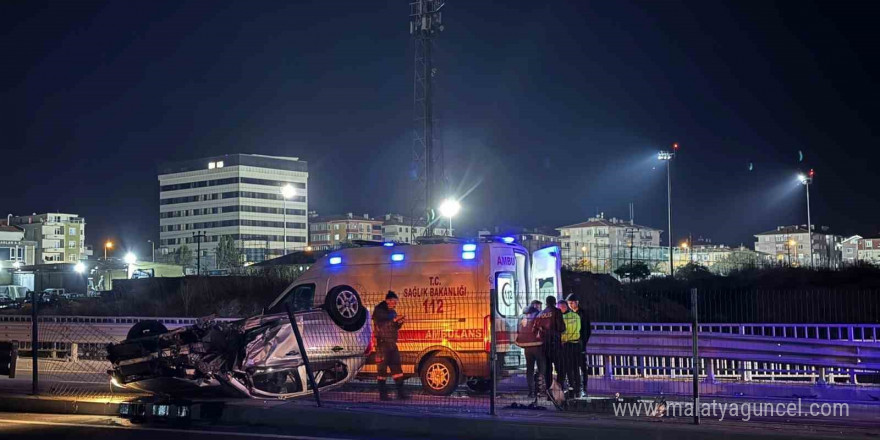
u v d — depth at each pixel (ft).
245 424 40.75
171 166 535.60
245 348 43.75
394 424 38.42
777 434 33.27
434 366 49.62
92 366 69.21
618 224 560.20
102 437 36.96
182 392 45.39
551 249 57.06
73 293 239.09
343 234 573.74
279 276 151.23
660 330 70.54
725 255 514.68
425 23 225.15
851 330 60.08
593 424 36.11
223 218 504.84
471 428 37.11
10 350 48.57
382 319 48.32
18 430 38.86
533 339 45.88
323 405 42.11
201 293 141.79
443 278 50.39
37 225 510.58
